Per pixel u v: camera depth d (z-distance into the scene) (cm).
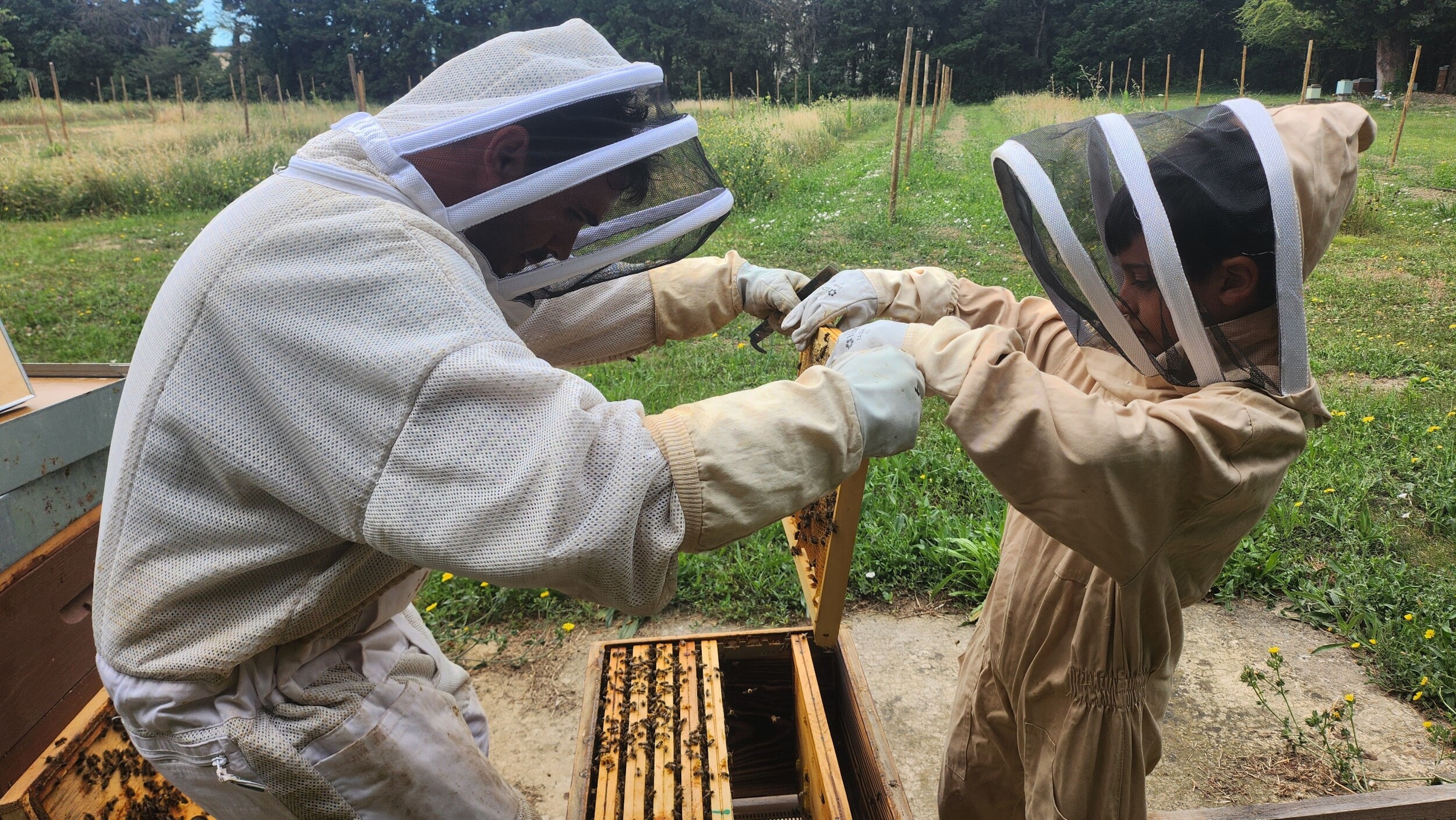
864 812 148
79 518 164
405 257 88
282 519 92
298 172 96
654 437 87
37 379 181
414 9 4488
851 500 140
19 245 898
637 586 86
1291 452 105
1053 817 128
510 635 290
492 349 85
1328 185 99
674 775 136
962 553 311
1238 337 103
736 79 4906
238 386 87
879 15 4981
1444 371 490
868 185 1200
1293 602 299
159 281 746
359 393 83
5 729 147
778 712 175
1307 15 3081
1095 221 104
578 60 103
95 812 137
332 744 102
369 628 111
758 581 299
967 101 4816
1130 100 2811
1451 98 2703
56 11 4275
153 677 97
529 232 104
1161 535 104
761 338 152
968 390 99
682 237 123
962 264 730
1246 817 158
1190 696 258
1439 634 265
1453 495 340
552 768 237
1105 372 122
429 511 82
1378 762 230
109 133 1836
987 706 145
